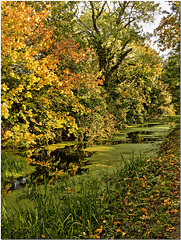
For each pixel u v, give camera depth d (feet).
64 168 22.80
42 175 20.81
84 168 22.59
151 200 13.87
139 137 42.09
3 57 17.85
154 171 19.75
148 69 56.39
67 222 11.86
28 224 12.26
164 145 32.32
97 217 12.80
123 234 10.94
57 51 27.12
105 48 43.80
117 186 17.24
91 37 44.47
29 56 18.60
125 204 13.97
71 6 40.55
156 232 10.67
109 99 48.11
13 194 16.60
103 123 37.24
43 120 27.07
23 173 21.39
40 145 33.37
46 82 20.06
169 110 78.13
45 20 31.32
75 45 29.60
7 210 14.12
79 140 37.76
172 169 19.02
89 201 14.24
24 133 22.97
